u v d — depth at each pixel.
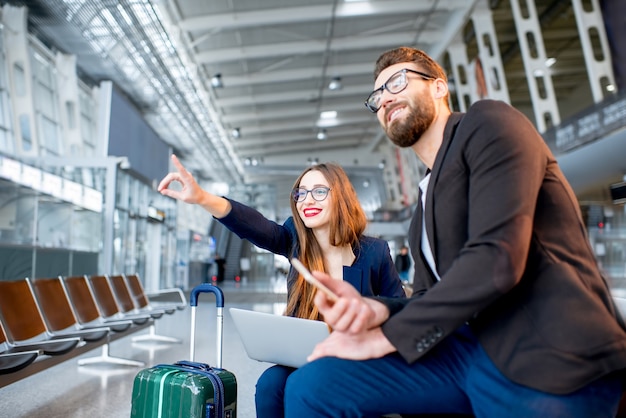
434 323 0.82
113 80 14.50
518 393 0.84
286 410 0.96
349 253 1.88
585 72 18.08
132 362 4.07
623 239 7.30
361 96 20.33
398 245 27.23
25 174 7.12
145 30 10.06
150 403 1.56
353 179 38.69
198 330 6.30
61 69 12.26
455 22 13.57
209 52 14.64
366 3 12.54
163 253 13.98
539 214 0.91
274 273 28.91
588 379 0.81
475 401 0.89
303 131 25.17
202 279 21.62
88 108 14.34
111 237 7.84
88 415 2.69
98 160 7.97
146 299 5.74
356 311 0.81
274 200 31.66
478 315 0.92
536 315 0.85
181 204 23.16
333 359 0.92
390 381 0.91
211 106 17.56
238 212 1.78
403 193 24.56
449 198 0.98
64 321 3.62
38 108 11.34
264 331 1.25
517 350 0.85
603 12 10.59
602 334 0.82
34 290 3.40
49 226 7.56
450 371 0.93
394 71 1.14
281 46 14.63
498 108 0.95
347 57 16.31
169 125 19.00
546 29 15.27
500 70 12.96
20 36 10.02
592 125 8.15
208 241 24.98
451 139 1.03
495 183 0.86
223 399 1.59
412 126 1.12
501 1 13.76
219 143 20.67
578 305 0.84
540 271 0.87
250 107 20.72
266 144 27.11
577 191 7.91
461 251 0.86
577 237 0.90
